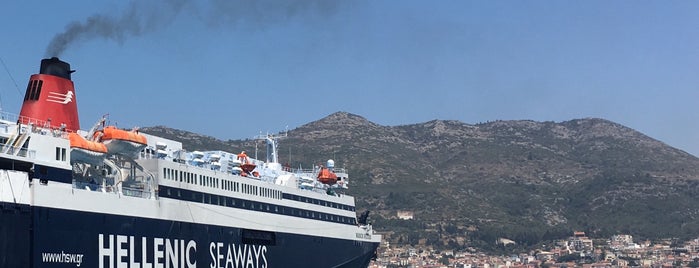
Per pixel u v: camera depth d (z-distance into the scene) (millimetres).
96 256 91750
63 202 88312
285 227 122750
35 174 86625
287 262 122812
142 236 97812
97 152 94562
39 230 85688
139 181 101062
